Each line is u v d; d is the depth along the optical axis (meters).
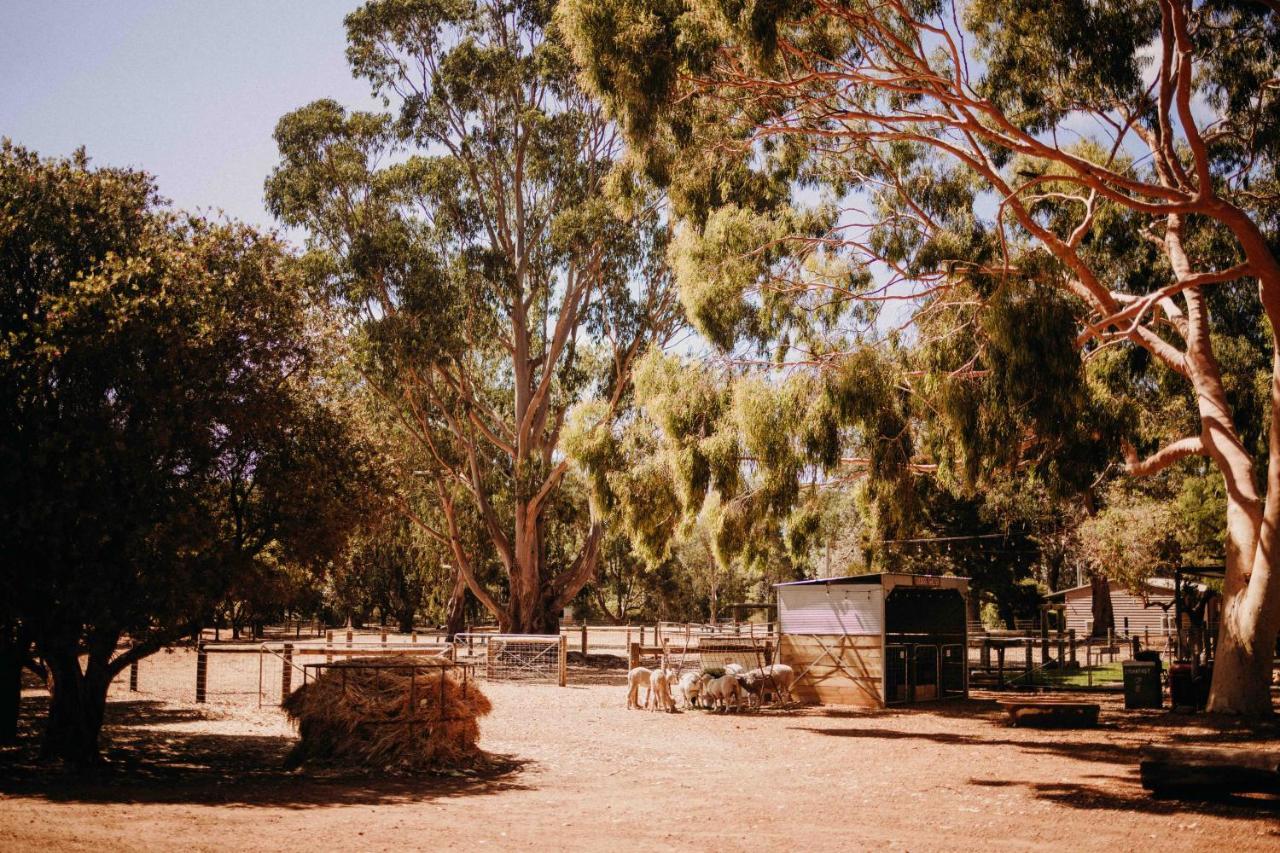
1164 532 34.66
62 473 11.28
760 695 20.58
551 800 10.35
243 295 13.05
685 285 19.31
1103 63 16.11
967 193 19.81
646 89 14.52
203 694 20.64
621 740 15.55
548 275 41.91
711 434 18.81
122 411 12.08
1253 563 18.34
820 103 16.75
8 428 11.55
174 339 11.77
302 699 12.73
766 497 18.44
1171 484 37.44
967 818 9.43
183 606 11.59
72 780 10.96
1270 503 17.94
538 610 41.81
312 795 10.30
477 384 45.38
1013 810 9.86
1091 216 17.52
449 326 37.62
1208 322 20.86
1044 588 56.31
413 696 12.51
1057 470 17.44
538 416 42.66
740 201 19.41
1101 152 21.14
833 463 17.55
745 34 14.09
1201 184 15.59
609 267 39.69
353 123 38.72
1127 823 9.20
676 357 19.78
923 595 23.48
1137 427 20.69
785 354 19.52
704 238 19.14
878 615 21.19
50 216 12.56
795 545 24.06
